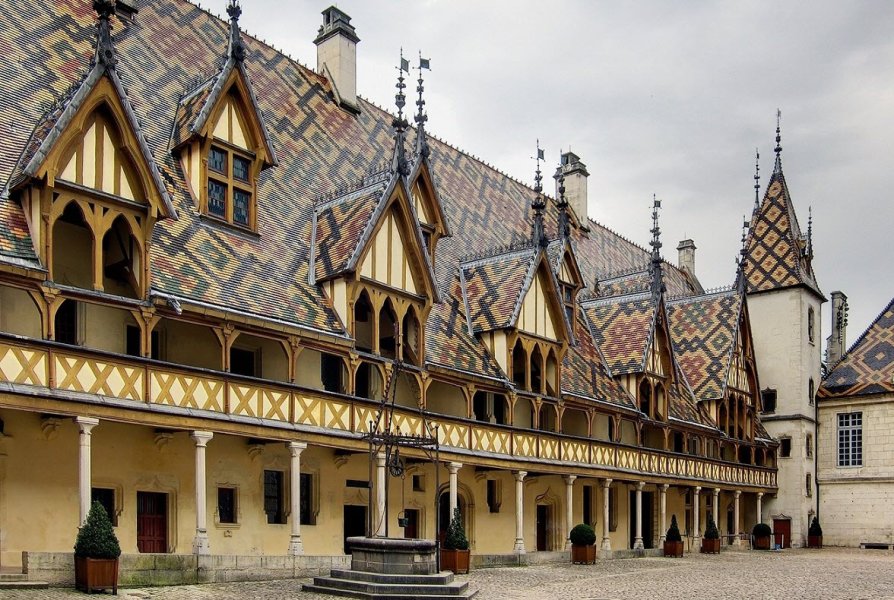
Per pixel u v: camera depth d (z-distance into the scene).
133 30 25.11
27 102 19.61
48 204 17.12
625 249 49.72
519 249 30.92
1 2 21.27
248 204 23.75
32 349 16.27
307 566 20.64
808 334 51.22
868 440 49.28
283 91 29.78
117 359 17.61
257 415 20.39
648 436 38.38
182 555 17.97
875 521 48.41
